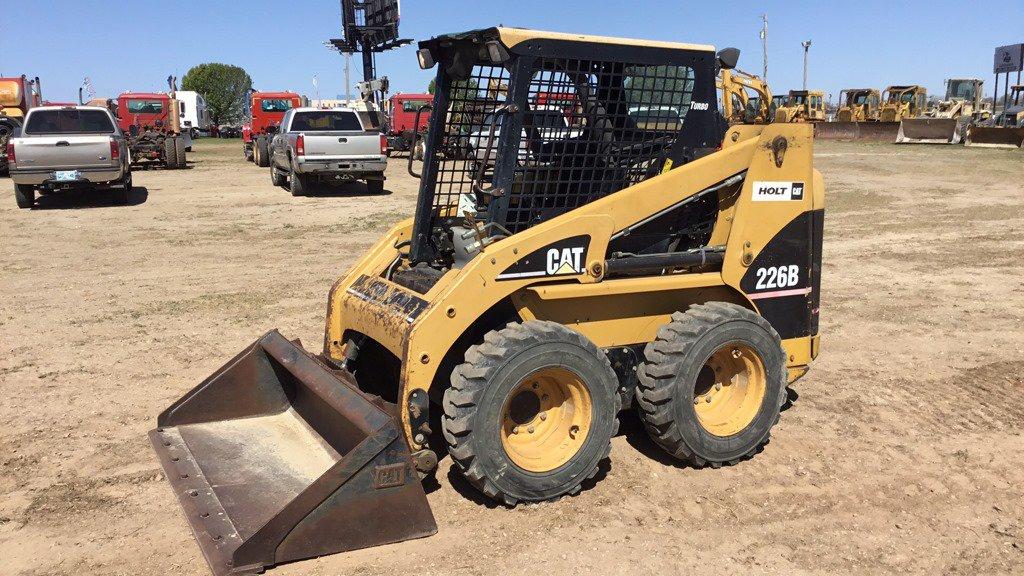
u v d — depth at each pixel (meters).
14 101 26.05
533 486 4.14
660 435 4.51
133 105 30.94
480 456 3.97
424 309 4.03
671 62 4.61
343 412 3.99
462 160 4.84
